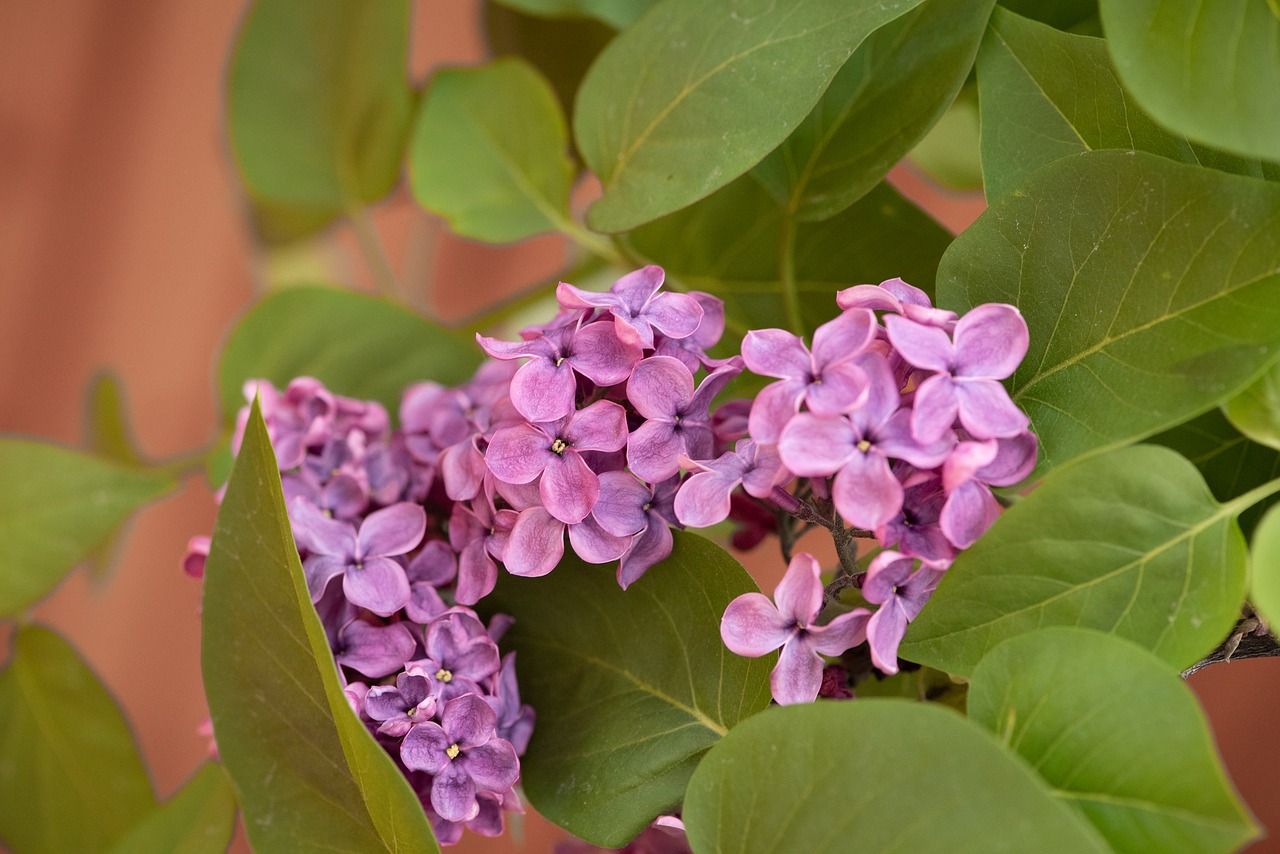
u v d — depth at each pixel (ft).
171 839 1.43
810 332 1.48
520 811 1.26
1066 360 1.20
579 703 1.29
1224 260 1.16
